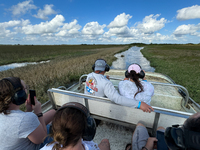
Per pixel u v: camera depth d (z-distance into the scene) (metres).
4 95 0.76
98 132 1.71
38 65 10.02
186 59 15.05
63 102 1.80
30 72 6.93
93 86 1.53
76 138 0.58
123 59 15.91
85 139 0.74
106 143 1.19
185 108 2.04
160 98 2.35
